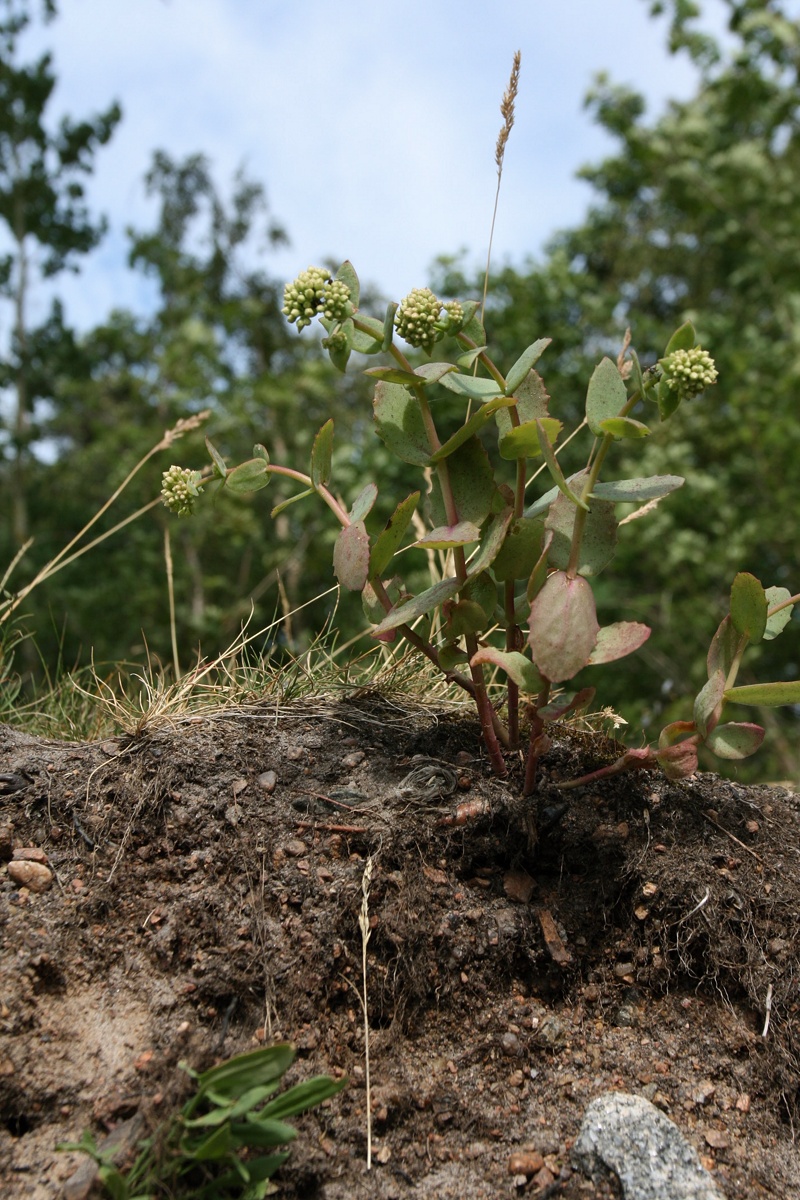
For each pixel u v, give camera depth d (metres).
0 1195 0.73
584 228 5.70
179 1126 0.75
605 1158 0.78
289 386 4.39
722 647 0.87
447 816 0.90
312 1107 0.80
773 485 3.51
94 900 0.85
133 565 4.59
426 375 0.85
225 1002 0.82
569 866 0.91
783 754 3.06
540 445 0.83
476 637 0.90
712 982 0.87
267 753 0.94
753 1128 0.82
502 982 0.87
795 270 4.18
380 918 0.85
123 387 5.52
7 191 5.48
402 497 2.94
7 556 4.76
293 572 3.74
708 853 0.90
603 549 0.87
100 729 1.04
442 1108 0.81
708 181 4.18
